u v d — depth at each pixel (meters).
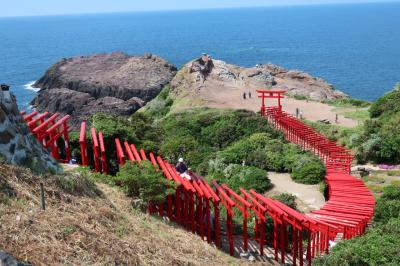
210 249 18.77
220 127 46.75
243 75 75.56
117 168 28.12
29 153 16.75
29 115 23.45
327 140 41.19
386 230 19.09
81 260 11.91
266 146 40.31
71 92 93.44
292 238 23.44
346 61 161.50
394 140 37.91
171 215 21.11
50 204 14.38
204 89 65.62
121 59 119.94
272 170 37.91
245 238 21.05
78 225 13.64
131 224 16.67
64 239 12.53
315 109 57.38
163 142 41.88
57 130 26.69
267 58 176.75
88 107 87.56
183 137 44.00
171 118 54.09
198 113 54.75
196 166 38.84
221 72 72.19
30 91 113.00
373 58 165.88
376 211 24.83
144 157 24.38
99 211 15.89
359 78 128.50
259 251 21.62
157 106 64.69
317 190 33.19
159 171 21.45
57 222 13.16
